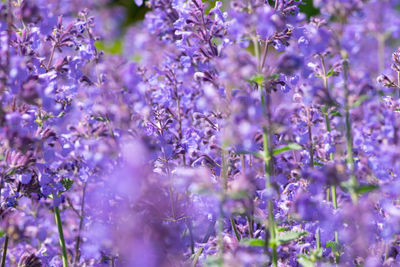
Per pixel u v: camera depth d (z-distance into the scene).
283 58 1.31
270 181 1.32
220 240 1.27
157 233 1.27
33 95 1.31
